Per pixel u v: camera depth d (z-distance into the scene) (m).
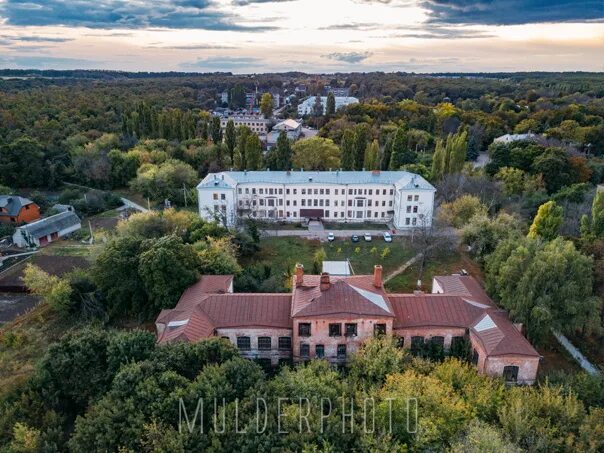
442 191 108.56
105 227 108.12
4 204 108.12
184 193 124.12
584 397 41.62
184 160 143.00
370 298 50.47
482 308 52.25
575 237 74.44
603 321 57.31
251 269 74.31
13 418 40.06
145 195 129.75
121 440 34.06
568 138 154.50
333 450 32.84
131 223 81.88
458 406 36.78
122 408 36.25
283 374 41.56
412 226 103.44
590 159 140.50
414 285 74.88
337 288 50.81
